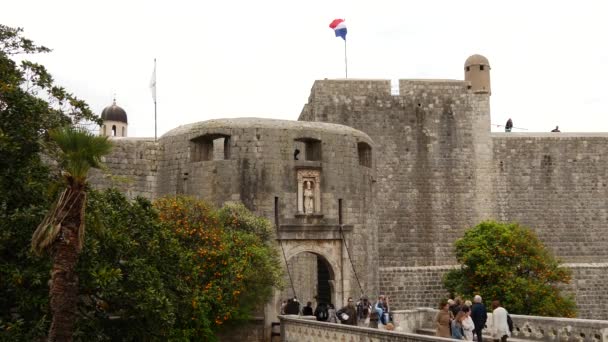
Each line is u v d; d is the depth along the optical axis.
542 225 52.97
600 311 50.19
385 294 47.41
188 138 37.28
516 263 42.44
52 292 16.58
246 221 33.03
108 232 20.89
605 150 54.59
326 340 25.72
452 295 44.41
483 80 53.25
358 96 50.69
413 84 51.75
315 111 49.97
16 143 19.83
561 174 53.72
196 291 25.53
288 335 29.14
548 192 53.34
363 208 38.94
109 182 37.16
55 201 17.48
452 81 52.41
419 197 50.81
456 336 22.77
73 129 17.55
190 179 36.94
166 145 38.53
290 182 36.53
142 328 21.81
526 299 41.00
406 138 51.12
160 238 23.83
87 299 22.62
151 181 38.56
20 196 19.73
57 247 16.67
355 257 38.00
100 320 21.52
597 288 50.41
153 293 21.00
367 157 40.97
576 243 53.28
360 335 23.33
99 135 17.33
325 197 37.22
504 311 23.67
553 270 43.16
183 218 29.86
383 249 49.84
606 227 53.84
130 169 38.09
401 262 49.94
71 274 16.72
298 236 36.28
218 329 29.86
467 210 51.44
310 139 37.41
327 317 30.58
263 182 35.94
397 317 31.14
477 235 43.81
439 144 51.59
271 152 36.31
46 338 19.03
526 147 53.41
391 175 50.59
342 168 38.03
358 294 37.84
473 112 52.44
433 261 50.34
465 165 51.84
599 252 53.53
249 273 29.47
